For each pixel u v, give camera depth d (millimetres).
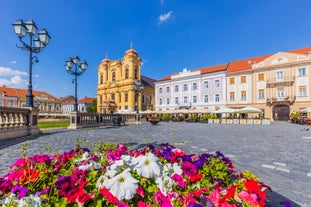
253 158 5324
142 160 1853
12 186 1825
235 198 1619
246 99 36750
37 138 8430
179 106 44562
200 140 8891
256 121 26438
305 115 30891
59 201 1572
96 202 1517
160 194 1605
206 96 41531
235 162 4895
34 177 1913
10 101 61031
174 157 2480
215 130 14961
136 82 44250
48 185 1895
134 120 23703
